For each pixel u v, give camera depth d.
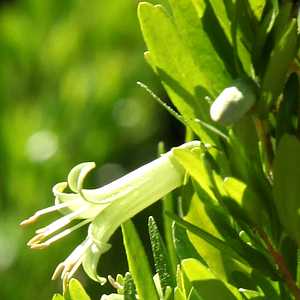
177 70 0.16
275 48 0.15
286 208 0.15
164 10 0.16
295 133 0.15
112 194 0.16
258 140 0.15
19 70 0.41
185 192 0.16
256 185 0.15
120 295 0.17
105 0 0.41
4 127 0.40
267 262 0.16
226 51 0.16
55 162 0.40
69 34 0.41
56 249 0.39
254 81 0.15
